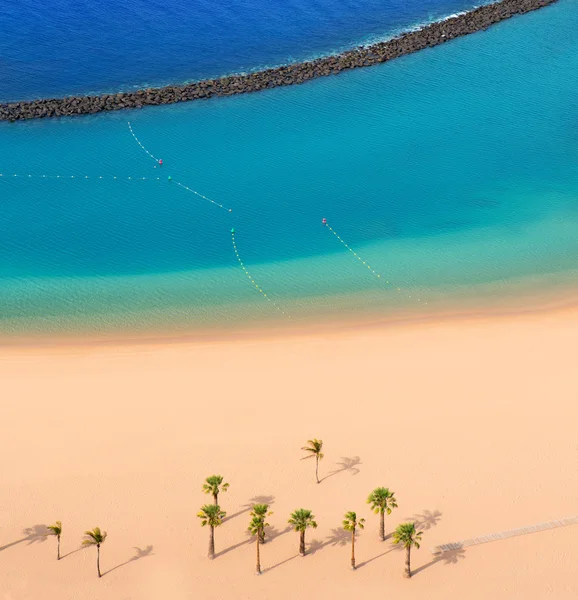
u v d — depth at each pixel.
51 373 99.81
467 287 116.69
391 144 149.12
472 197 135.75
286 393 96.62
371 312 111.69
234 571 77.88
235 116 156.38
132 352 103.81
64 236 125.31
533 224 129.75
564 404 95.00
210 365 101.31
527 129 154.12
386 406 94.75
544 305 113.31
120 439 90.19
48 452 88.50
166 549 79.69
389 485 85.38
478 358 102.38
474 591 76.19
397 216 131.12
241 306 112.75
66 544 80.00
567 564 78.25
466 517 82.25
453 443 89.88
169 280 117.44
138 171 140.25
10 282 116.56
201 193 135.12
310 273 119.06
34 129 150.88
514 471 86.81
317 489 85.00
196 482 85.56
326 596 75.81
